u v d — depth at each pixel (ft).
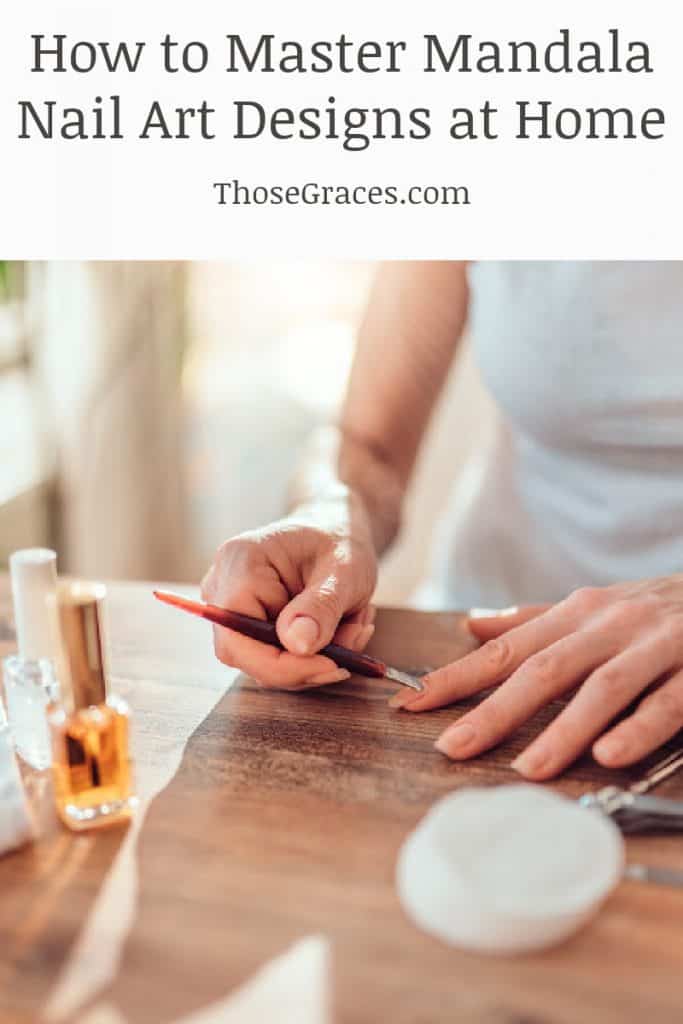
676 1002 1.18
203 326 7.09
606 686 1.68
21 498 5.22
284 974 1.22
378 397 3.18
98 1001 1.18
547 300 2.85
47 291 5.15
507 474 3.35
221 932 1.29
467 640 2.15
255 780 1.63
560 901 1.23
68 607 1.47
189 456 7.09
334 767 1.66
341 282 7.12
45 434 5.30
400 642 2.15
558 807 1.36
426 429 3.33
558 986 1.20
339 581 1.94
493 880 1.26
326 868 1.41
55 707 1.54
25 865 1.43
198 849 1.46
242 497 7.06
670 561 2.92
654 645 1.74
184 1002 1.18
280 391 7.10
